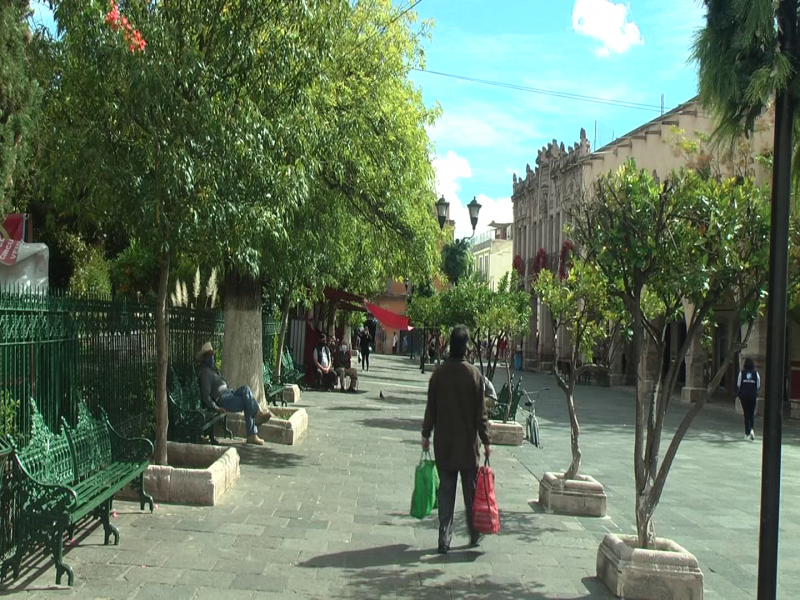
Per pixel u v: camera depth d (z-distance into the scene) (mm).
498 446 13875
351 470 10242
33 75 8938
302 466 10273
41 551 5949
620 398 28812
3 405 6234
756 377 17500
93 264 19391
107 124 7820
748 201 5730
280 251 11289
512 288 17984
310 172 9156
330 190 11938
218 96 8148
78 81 7941
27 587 5234
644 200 5941
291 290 16703
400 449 12484
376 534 7082
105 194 7672
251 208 7883
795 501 10359
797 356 26234
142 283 19391
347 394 23406
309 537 6832
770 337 4328
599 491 8383
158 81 7391
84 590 5215
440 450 6672
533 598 5574
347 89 12016
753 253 5562
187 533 6691
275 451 11367
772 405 4316
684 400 28562
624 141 32969
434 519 7734
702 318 5848
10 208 10680
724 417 23156
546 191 49125
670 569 5629
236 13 8445
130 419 9508
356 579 5781
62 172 7691
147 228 7590
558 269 45250
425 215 16000
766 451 4328
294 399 19516
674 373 5980
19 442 6258
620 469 11984
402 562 6277
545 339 47312
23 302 6652
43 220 17469
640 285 6051
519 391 14969
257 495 8344
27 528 5227
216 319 15070
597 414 21609
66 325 7609
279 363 18969
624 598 5605
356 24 12734
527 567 6324
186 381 11148
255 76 8602
